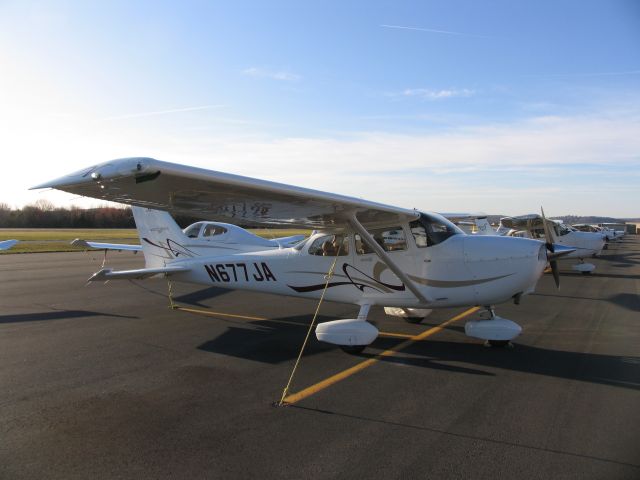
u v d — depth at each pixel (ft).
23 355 16.97
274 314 25.23
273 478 8.46
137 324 22.57
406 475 8.52
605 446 9.62
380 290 19.36
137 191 12.89
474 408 11.76
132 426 10.77
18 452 9.50
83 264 55.93
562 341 18.83
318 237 21.12
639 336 19.62
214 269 24.06
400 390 13.16
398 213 17.48
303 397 12.64
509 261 17.53
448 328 21.49
